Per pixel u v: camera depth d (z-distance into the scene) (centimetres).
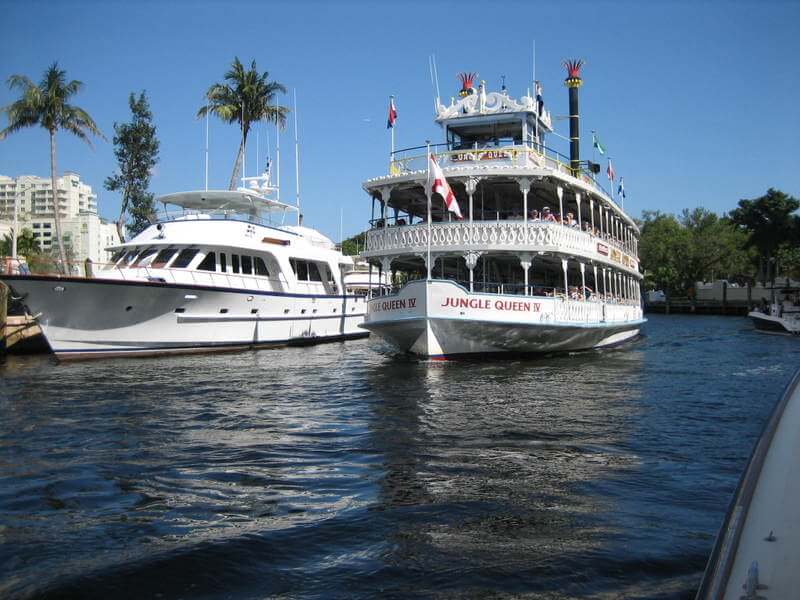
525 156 2278
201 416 1272
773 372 2009
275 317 2955
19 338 2820
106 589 529
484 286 2295
